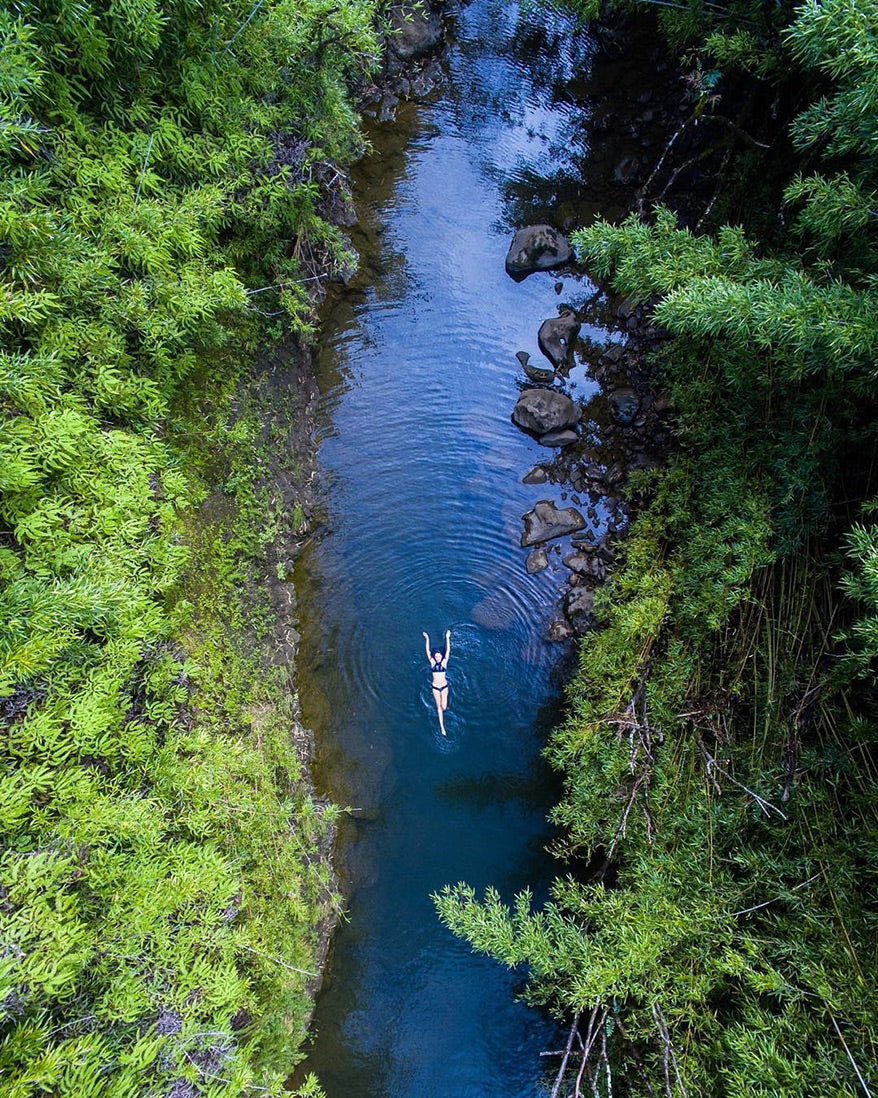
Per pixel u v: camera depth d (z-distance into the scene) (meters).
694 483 9.23
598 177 12.55
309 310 10.54
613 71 12.88
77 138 6.53
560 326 11.70
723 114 11.06
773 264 7.62
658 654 8.74
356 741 10.02
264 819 7.81
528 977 8.85
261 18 7.84
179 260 7.55
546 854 9.48
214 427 8.78
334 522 10.91
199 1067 5.58
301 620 10.38
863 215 6.44
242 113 8.01
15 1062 4.67
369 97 12.51
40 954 4.62
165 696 7.01
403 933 9.12
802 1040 6.02
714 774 7.71
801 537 7.91
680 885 7.14
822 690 7.27
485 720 10.22
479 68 13.15
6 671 4.88
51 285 6.07
